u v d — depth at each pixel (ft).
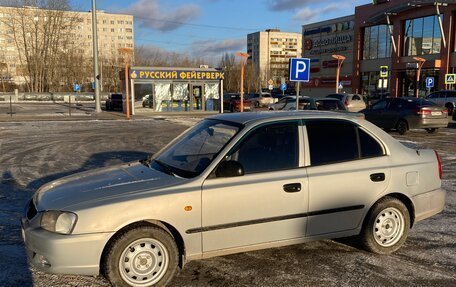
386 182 14.46
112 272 11.46
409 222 15.01
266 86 340.59
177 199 11.88
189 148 14.17
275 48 479.82
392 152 14.97
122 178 12.94
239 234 12.65
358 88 168.86
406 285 12.52
